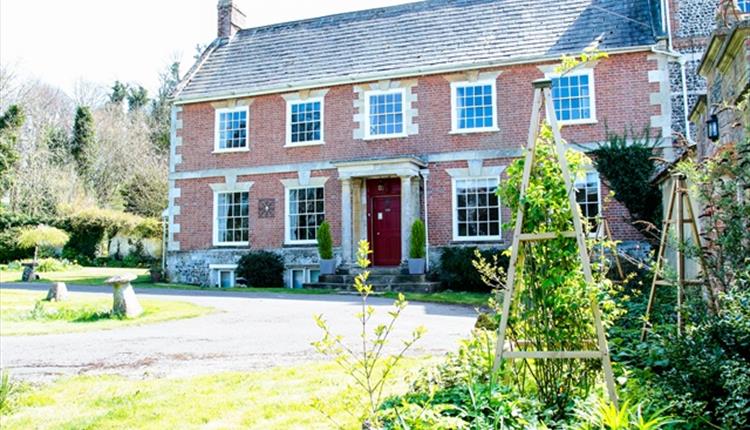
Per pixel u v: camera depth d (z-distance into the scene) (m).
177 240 19.78
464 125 17.03
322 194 18.34
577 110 16.03
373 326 9.46
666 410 3.70
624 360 5.15
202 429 4.37
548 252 4.09
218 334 9.09
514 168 4.38
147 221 33.06
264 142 19.05
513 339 4.30
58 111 45.44
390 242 17.67
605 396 3.90
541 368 4.20
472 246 16.19
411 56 18.03
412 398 4.13
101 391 5.57
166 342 8.48
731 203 4.93
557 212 4.11
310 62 19.50
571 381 4.12
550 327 4.10
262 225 18.80
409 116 17.50
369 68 18.22
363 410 4.18
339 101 18.33
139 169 39.91
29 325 10.48
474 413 3.55
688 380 3.90
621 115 15.53
